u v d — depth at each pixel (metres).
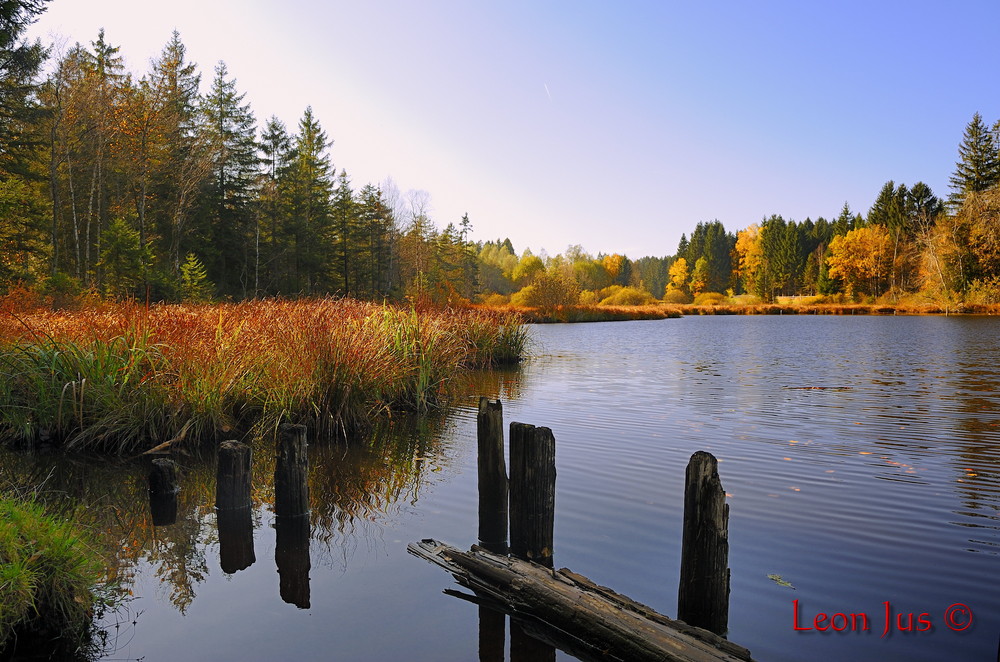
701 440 8.10
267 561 4.57
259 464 7.14
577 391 12.59
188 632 3.59
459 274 64.56
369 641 3.49
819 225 113.75
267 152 45.00
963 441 8.00
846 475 6.46
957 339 25.80
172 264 32.88
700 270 116.00
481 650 3.39
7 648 3.26
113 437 7.60
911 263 65.31
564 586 3.73
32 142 23.73
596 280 99.56
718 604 3.37
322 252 44.81
